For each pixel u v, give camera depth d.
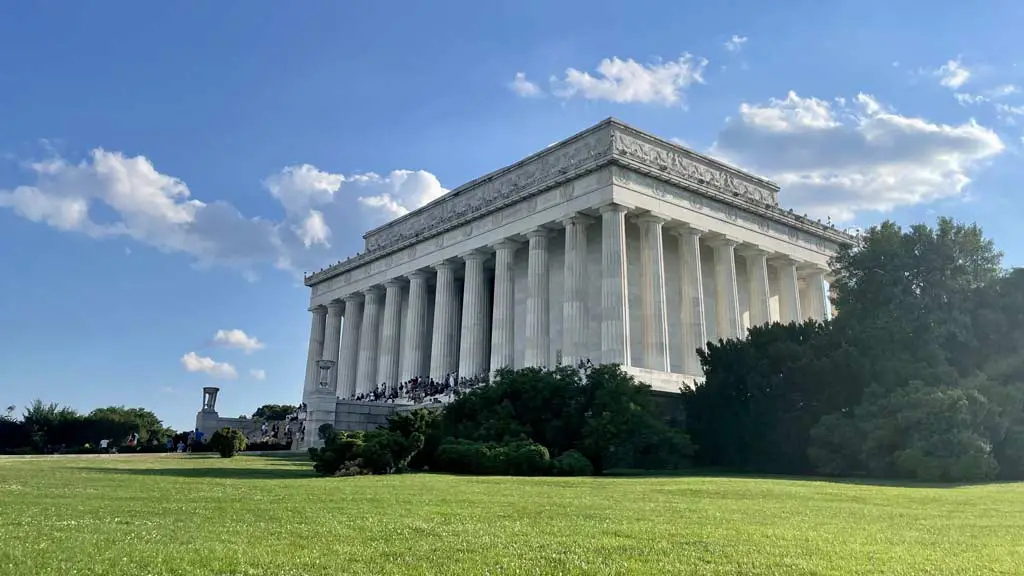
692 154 83.12
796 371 53.28
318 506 22.33
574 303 73.06
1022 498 29.02
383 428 44.19
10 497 24.33
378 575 12.52
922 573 13.17
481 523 18.89
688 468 53.44
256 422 93.69
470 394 54.59
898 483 40.19
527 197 80.00
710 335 84.06
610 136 75.88
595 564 13.59
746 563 13.86
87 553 14.12
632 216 76.06
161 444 89.94
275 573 12.62
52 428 114.31
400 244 97.75
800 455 51.88
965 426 43.81
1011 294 54.00
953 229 59.09
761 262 84.56
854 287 61.28
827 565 13.74
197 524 18.23
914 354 51.53
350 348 108.94
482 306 86.12
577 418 50.94
